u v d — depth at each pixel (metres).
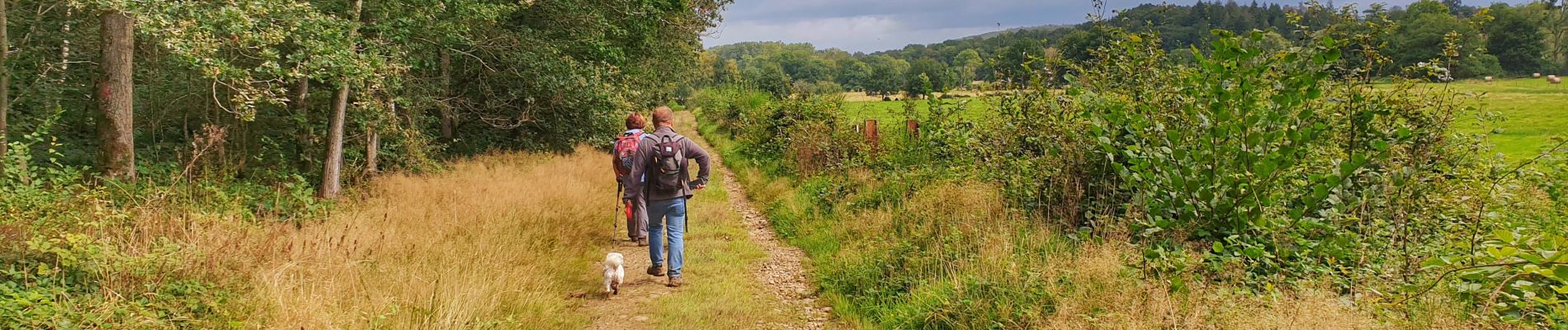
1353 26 5.41
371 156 10.12
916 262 5.50
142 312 3.47
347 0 8.73
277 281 3.94
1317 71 4.62
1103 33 7.21
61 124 9.01
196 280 4.03
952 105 10.02
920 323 4.47
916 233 6.20
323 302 3.86
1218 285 4.11
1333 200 4.47
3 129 6.59
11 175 5.41
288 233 5.48
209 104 9.71
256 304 3.82
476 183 9.31
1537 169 5.46
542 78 13.56
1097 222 5.51
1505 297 3.51
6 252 4.02
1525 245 3.35
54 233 4.42
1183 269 4.13
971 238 5.68
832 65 139.12
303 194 7.55
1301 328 3.19
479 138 16.47
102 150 6.68
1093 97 6.05
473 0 10.03
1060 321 3.73
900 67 102.69
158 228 4.84
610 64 15.28
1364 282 3.99
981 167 7.66
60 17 8.51
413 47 9.94
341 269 4.51
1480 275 3.47
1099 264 4.24
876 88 61.84
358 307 3.89
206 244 4.56
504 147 16.59
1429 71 5.50
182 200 6.31
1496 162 5.76
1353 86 5.38
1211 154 4.83
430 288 4.27
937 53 63.34
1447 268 3.92
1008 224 5.84
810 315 5.02
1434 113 5.55
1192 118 5.09
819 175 11.35
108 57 6.62
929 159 9.62
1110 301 3.86
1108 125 5.91
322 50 7.04
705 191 11.22
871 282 5.40
